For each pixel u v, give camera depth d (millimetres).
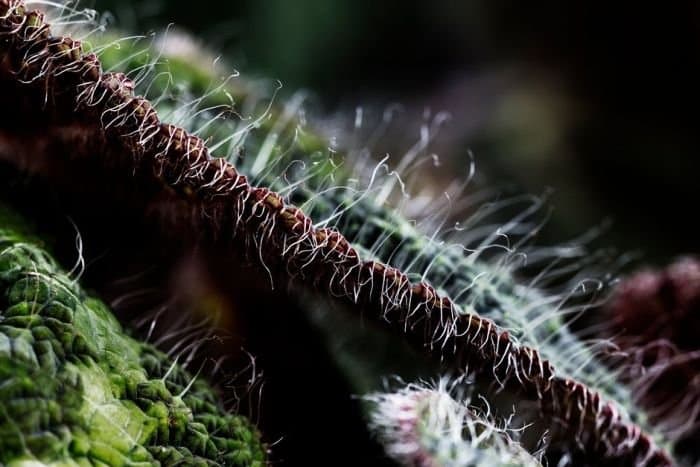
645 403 109
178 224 91
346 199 95
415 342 88
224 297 93
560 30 257
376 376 94
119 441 81
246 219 86
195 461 84
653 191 218
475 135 229
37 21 85
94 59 86
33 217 92
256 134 105
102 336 85
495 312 94
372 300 87
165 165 86
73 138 88
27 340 80
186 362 91
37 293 83
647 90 243
